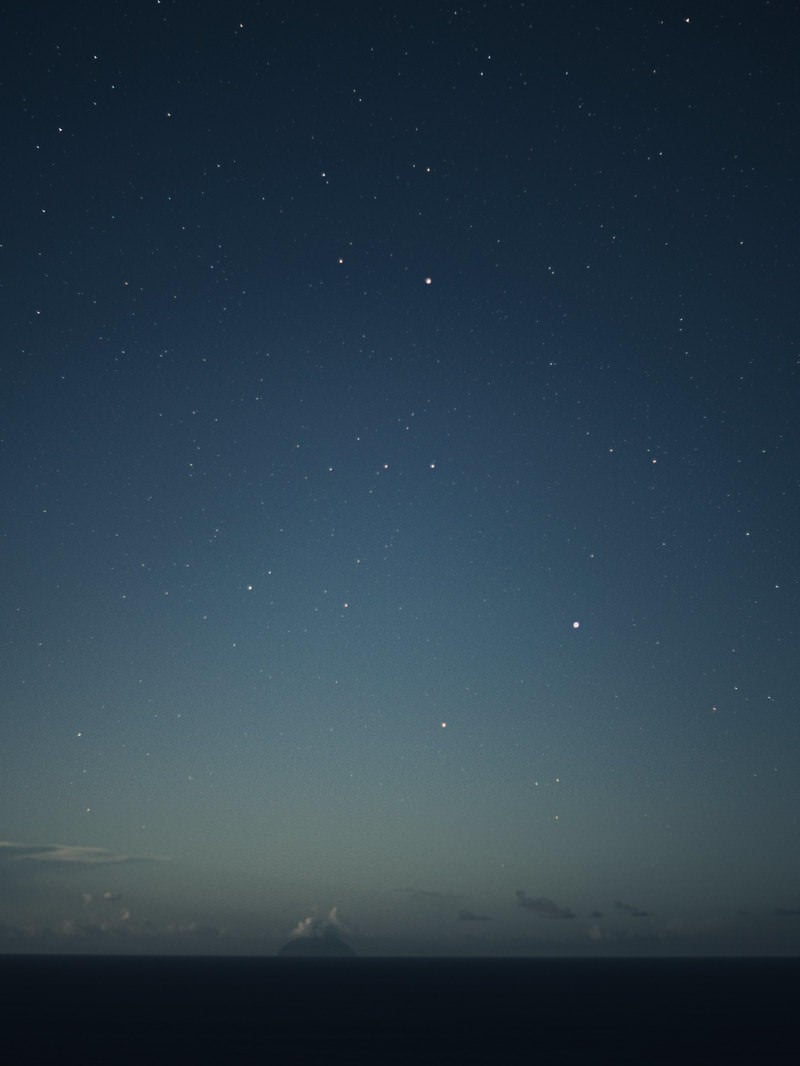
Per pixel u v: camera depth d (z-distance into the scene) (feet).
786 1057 132.57
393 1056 132.77
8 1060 125.39
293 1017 201.67
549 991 326.24
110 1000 255.29
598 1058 131.03
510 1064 124.77
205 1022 186.50
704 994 302.04
